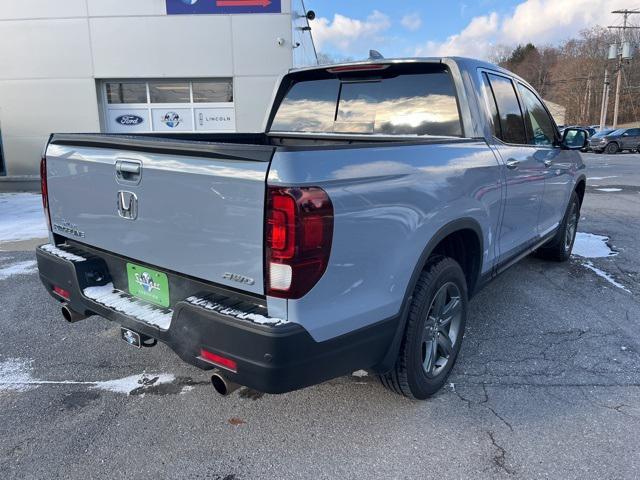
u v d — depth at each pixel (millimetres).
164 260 2508
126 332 2664
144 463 2523
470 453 2582
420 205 2605
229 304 2236
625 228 7992
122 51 12656
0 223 8859
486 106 3533
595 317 4324
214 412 2961
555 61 104000
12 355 3678
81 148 2895
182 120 13328
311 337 2135
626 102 75875
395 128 3709
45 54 12750
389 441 2684
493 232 3523
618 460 2514
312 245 2041
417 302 2746
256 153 2031
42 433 2760
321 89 4141
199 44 12570
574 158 5438
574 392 3143
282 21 12430
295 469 2479
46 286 3252
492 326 4137
